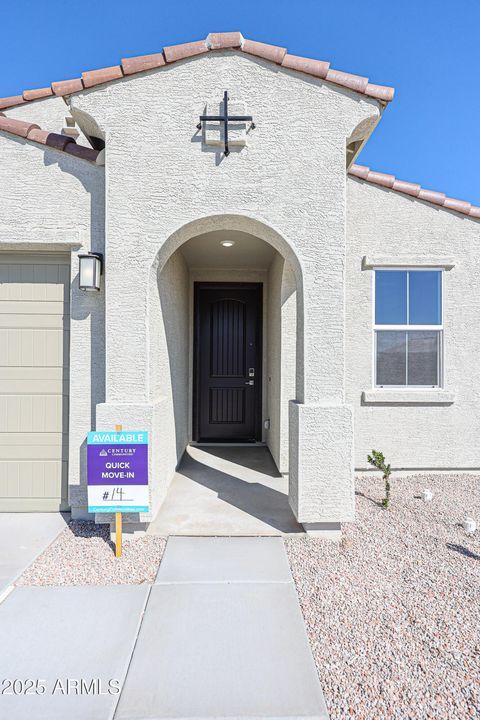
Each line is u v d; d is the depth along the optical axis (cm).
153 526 407
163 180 386
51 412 457
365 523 432
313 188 389
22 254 454
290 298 596
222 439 815
